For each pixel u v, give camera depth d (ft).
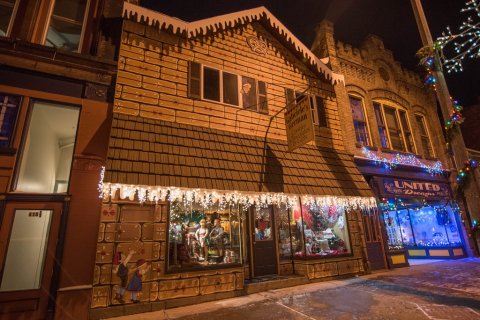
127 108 23.99
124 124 22.88
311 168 30.19
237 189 23.73
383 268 34.73
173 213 23.81
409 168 41.29
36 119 22.49
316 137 33.86
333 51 40.34
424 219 48.26
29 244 19.70
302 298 22.40
